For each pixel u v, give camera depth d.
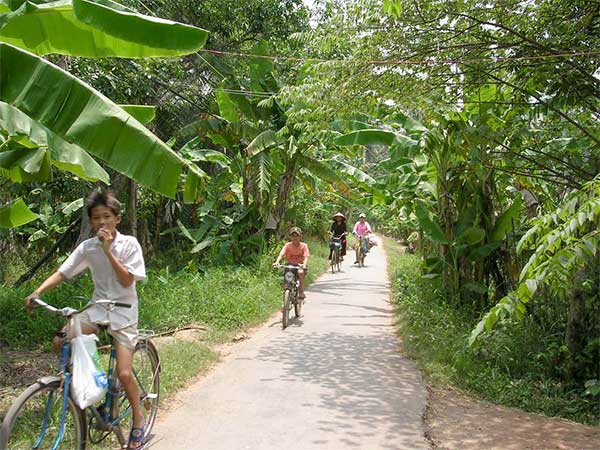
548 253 4.68
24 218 6.68
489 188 9.98
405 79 6.95
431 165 10.40
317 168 14.78
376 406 5.40
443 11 6.37
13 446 3.36
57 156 4.59
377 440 4.57
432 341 7.68
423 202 10.32
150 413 4.58
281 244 14.08
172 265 16.22
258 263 13.32
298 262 9.90
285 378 6.23
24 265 15.27
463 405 5.68
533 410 5.86
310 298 12.48
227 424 4.80
